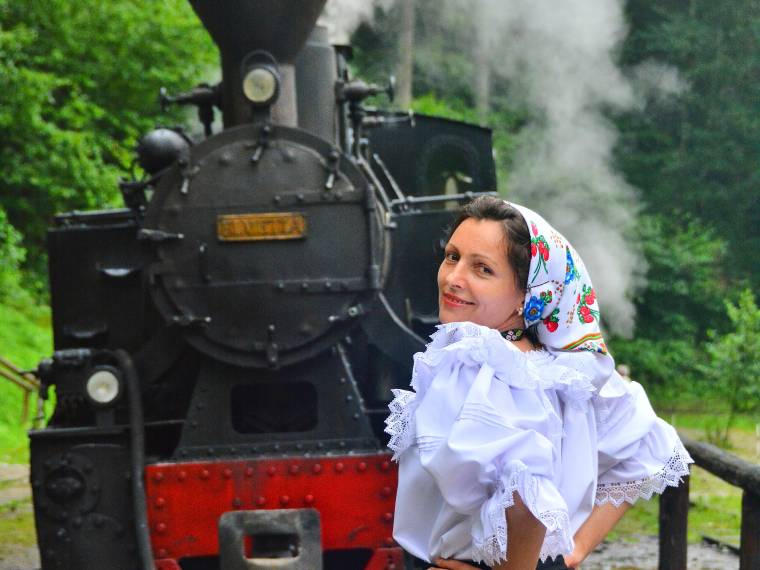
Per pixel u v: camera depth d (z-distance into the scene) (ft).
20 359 42.52
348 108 17.88
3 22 50.62
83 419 15.93
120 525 14.96
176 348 15.53
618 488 5.90
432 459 4.95
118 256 16.89
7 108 46.75
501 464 4.90
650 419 5.94
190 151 15.02
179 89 54.24
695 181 57.06
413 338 15.28
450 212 17.85
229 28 15.03
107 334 16.83
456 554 5.33
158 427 16.75
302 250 14.88
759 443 41.37
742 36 57.36
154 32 53.01
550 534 4.99
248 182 14.94
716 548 21.04
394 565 14.21
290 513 13.84
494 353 5.10
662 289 52.31
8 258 45.11
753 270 56.80
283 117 15.57
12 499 27.07
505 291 5.45
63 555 14.93
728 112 57.26
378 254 14.98
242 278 14.87
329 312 14.85
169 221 14.94
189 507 14.33
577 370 5.48
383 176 20.39
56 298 16.92
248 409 15.96
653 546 21.35
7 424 37.78
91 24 51.98
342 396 14.98
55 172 49.83
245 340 14.84
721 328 54.44
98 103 54.08
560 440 5.25
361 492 14.32
